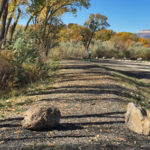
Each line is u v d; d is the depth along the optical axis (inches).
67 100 259.9
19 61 411.5
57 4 839.7
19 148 129.9
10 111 216.7
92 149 131.4
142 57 1440.7
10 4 632.4
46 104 241.0
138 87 434.3
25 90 325.1
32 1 645.3
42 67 454.0
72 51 1182.9
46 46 797.9
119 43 1739.7
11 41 469.7
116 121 192.9
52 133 156.5
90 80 395.2
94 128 171.5
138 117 166.6
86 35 1600.6
